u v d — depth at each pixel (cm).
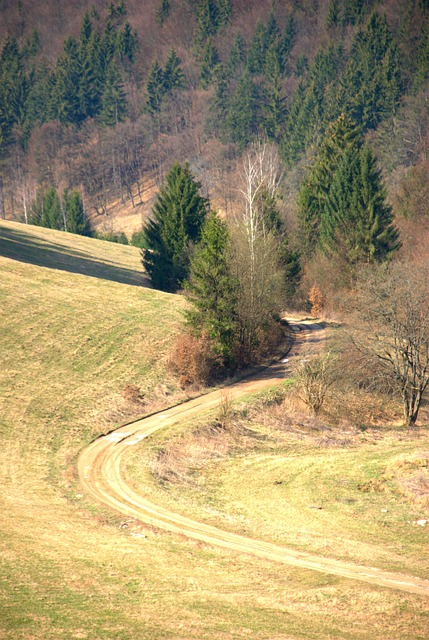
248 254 6900
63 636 1888
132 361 6016
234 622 2053
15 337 5994
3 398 4850
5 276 7744
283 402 5688
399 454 4431
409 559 2756
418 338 5606
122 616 2066
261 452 4559
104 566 2511
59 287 7688
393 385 5872
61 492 3578
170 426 4866
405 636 1997
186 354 5966
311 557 2744
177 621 2041
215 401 5525
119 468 4028
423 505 3462
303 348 7212
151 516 3259
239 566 2577
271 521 3241
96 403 5131
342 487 3788
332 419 5547
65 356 5844
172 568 2527
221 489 3784
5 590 2206
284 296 7238
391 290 5816
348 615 2141
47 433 4497
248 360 6625
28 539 2745
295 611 2161
